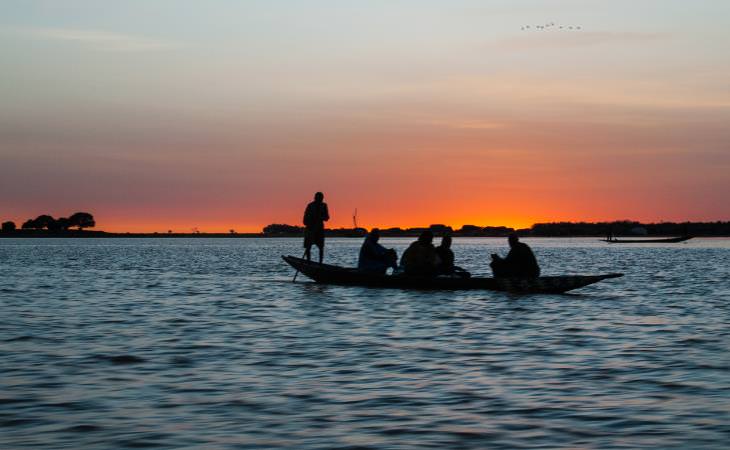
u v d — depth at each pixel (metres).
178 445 8.16
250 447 8.10
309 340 15.13
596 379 11.38
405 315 19.31
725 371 11.94
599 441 8.33
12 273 38.06
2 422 8.98
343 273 28.16
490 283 25.92
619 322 17.98
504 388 10.81
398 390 10.70
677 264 50.03
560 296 24.39
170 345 14.43
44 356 13.17
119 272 39.44
